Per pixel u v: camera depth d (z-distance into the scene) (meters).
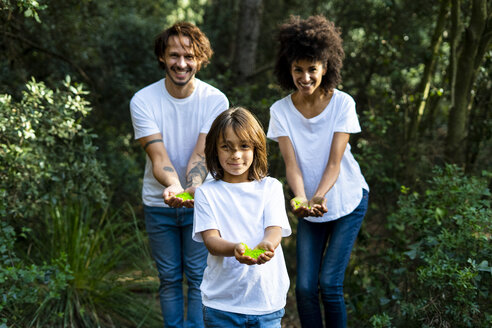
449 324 2.82
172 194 2.59
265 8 6.38
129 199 5.26
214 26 6.44
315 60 2.59
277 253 2.18
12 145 3.20
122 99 5.71
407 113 4.25
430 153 4.06
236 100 4.69
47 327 3.32
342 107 2.73
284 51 2.65
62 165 3.62
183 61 2.77
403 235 3.48
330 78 2.70
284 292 2.18
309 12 5.91
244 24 5.70
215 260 2.14
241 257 1.92
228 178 2.23
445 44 4.71
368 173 3.90
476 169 4.07
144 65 5.77
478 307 2.83
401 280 3.31
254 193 2.19
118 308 3.65
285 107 2.81
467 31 3.74
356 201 2.77
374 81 4.86
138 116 2.85
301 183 2.73
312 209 2.50
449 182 3.14
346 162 2.80
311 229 2.83
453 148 3.91
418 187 4.01
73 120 3.48
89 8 5.14
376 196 4.07
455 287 2.73
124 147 5.80
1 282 2.96
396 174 4.11
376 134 4.14
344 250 2.74
